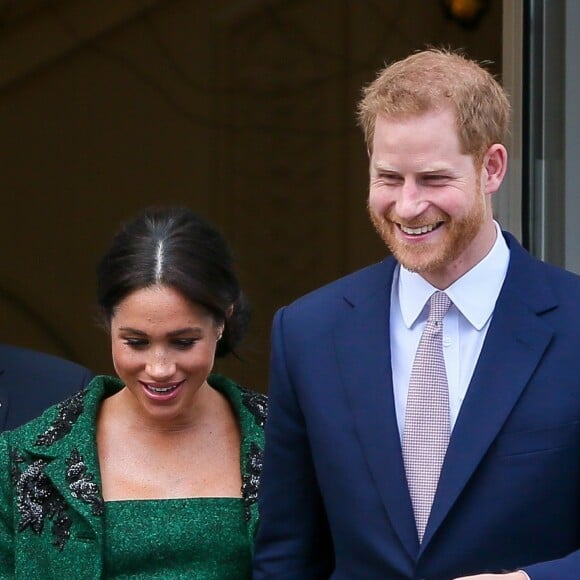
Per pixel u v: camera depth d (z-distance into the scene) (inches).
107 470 363.6
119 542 351.3
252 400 378.9
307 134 844.0
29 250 884.6
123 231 358.6
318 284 845.8
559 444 301.7
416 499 311.9
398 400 319.3
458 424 307.9
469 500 305.0
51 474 355.9
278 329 339.9
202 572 354.6
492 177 308.5
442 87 295.9
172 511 356.5
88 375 448.8
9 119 873.5
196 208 862.5
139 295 345.7
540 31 511.2
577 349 306.7
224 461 369.4
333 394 324.5
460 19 733.3
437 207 296.7
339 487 320.2
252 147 853.8
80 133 872.3
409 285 320.5
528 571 291.4
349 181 840.3
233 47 851.4
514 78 515.5
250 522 357.1
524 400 305.6
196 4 852.6
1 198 881.5
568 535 305.6
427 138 293.7
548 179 514.0
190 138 860.6
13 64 866.8
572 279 319.0
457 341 316.2
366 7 817.5
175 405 355.9
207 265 351.6
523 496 301.9
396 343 323.6
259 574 344.8
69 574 349.7
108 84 866.8
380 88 303.4
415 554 308.5
